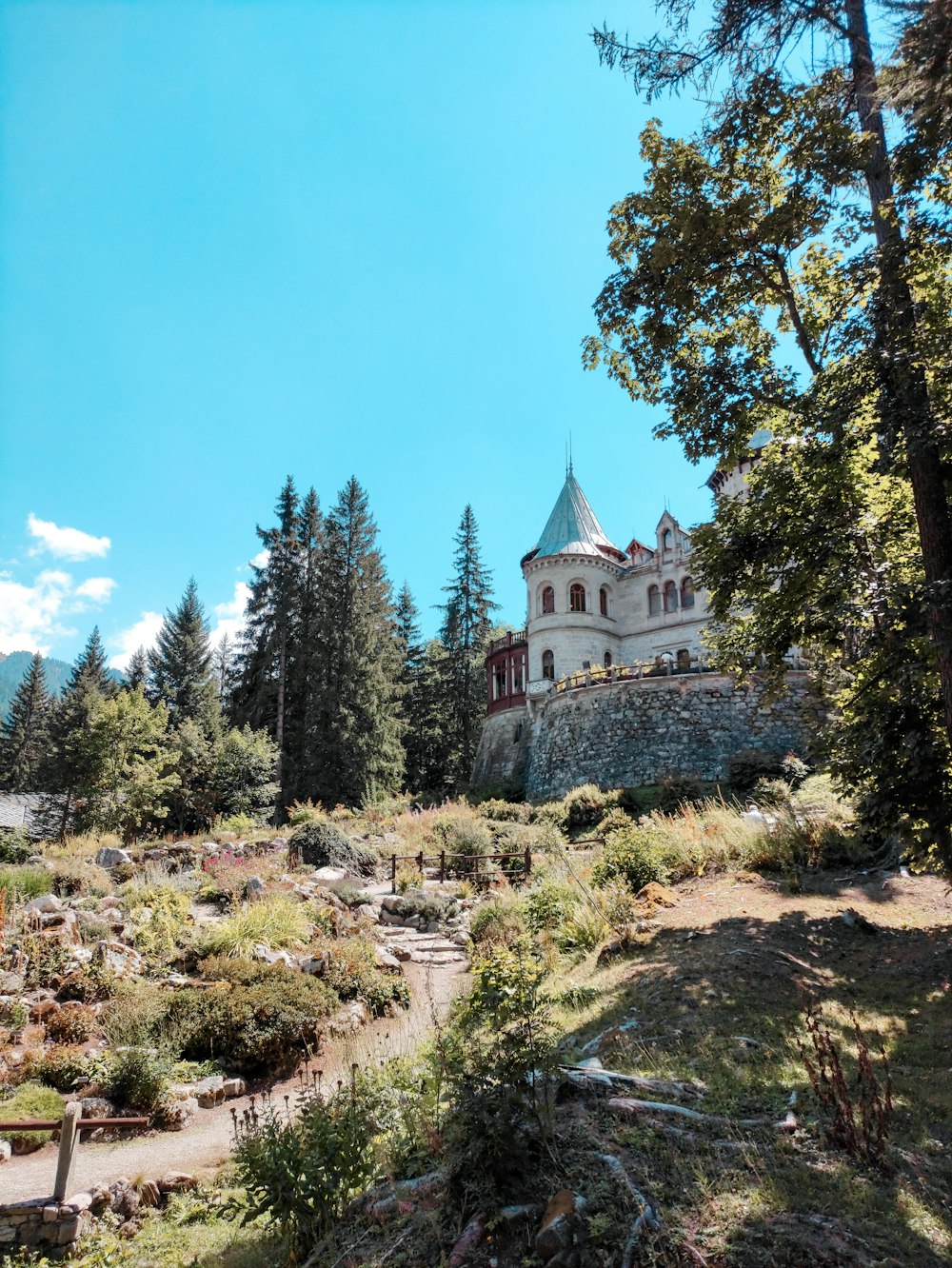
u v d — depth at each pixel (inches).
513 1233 165.8
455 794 1565.0
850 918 390.3
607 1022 302.7
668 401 474.6
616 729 1280.8
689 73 380.5
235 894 620.1
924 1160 183.0
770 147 443.8
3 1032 364.5
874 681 375.9
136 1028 378.0
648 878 523.8
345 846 845.8
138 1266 227.1
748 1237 151.9
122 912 541.6
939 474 340.2
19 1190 266.4
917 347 337.7
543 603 1733.5
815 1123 196.2
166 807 1184.2
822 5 352.8
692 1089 220.4
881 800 364.8
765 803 657.6
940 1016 273.7
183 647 2084.2
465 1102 188.7
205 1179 278.4
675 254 425.4
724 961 338.6
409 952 582.2
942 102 291.3
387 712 1628.9
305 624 1738.4
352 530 1758.1
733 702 1205.7
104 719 1193.4
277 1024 397.4
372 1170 218.5
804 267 485.7
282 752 1584.6
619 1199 166.2
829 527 386.9
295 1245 202.4
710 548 434.6
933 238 350.9
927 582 328.2
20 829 921.5
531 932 512.1
